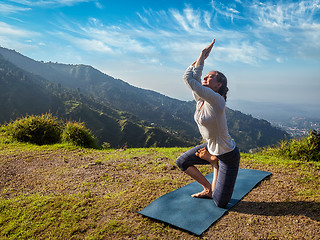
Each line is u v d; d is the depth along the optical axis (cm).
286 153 554
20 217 269
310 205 273
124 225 252
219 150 249
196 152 289
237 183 350
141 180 390
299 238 218
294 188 329
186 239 227
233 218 259
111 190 353
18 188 365
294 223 242
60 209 287
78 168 471
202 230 234
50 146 692
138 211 278
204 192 303
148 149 672
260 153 616
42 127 758
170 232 239
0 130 871
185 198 306
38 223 256
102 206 296
